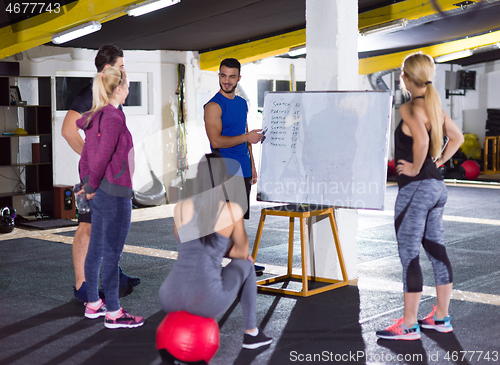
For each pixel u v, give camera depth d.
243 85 10.59
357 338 3.14
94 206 3.35
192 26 7.06
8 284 4.43
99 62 3.57
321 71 4.19
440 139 3.00
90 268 3.52
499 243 5.92
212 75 9.92
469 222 7.28
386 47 9.91
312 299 3.90
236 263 2.85
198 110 9.80
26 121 7.75
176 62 9.47
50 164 7.70
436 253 3.16
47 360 2.88
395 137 3.15
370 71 11.27
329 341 3.10
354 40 4.17
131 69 9.00
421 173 3.04
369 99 3.86
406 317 3.10
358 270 4.76
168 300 2.61
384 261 5.13
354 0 4.13
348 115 3.92
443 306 3.19
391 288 4.17
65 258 5.39
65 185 8.14
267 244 5.98
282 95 4.17
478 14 7.21
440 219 3.15
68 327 3.40
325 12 4.12
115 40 7.91
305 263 3.96
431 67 3.01
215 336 2.53
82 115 3.58
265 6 6.06
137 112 9.19
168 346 2.49
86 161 3.37
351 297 3.94
